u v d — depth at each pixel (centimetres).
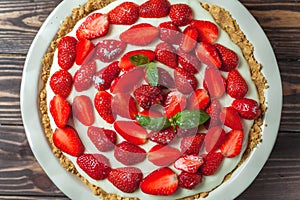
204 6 60
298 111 62
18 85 62
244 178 59
